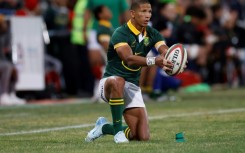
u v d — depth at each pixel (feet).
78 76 159.94
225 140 74.23
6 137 81.92
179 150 66.03
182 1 188.44
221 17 204.95
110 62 75.46
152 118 102.37
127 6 140.46
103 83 74.54
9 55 138.00
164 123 94.79
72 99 154.30
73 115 111.34
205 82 190.70
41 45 144.56
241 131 82.99
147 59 71.05
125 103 75.51
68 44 157.99
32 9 154.92
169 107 124.16
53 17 157.79
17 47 141.49
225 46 189.37
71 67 158.30
